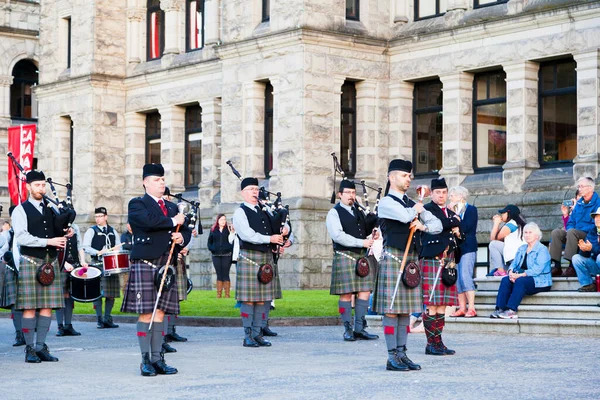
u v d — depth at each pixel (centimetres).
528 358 1454
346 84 3406
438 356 1512
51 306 1578
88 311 2675
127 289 1388
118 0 4275
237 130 3484
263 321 1902
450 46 3238
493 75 3203
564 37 2923
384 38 3409
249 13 3453
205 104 3891
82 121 4259
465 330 1920
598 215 1864
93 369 1458
